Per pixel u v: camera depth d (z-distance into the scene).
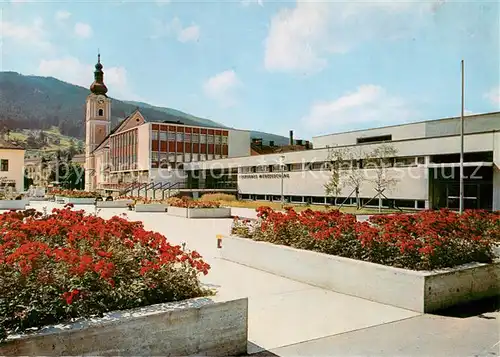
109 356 4.38
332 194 36.84
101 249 5.87
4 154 64.12
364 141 42.31
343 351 5.32
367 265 7.67
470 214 11.18
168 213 30.83
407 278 7.05
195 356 4.90
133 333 4.53
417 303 6.89
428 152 30.45
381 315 6.73
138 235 6.41
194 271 5.77
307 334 5.91
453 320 6.48
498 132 26.64
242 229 11.59
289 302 7.45
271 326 6.23
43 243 6.18
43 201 53.16
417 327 6.17
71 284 4.73
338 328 6.14
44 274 4.69
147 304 5.02
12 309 4.27
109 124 94.06
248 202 43.03
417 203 31.06
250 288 8.39
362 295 7.73
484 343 5.57
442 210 11.69
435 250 7.43
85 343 4.26
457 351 5.31
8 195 40.16
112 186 72.56
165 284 5.31
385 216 10.27
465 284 7.39
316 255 8.65
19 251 4.96
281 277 9.35
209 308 5.03
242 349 5.25
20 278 4.52
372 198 33.38
